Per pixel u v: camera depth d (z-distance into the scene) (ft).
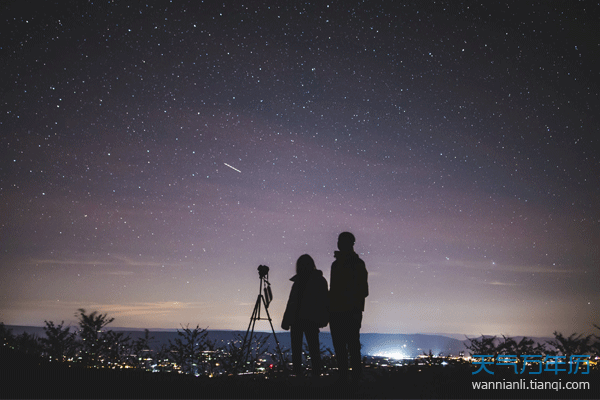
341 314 19.43
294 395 19.07
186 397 18.76
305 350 26.22
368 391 19.54
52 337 27.09
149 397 18.70
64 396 18.34
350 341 19.42
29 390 18.93
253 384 21.13
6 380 20.06
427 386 19.95
